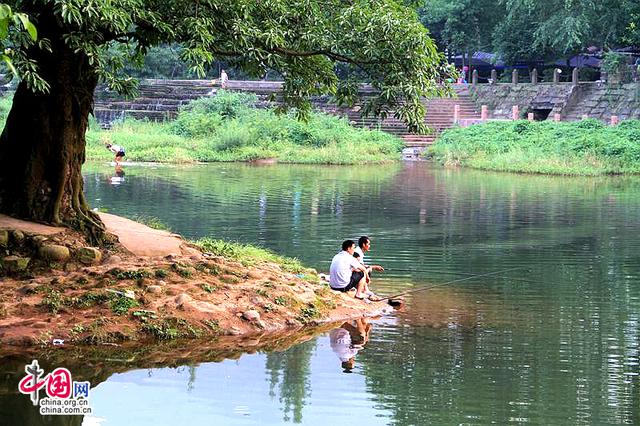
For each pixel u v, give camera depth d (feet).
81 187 46.34
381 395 31.73
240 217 76.28
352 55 47.32
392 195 96.63
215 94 173.27
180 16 43.42
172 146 143.02
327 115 166.09
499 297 48.49
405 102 46.52
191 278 42.88
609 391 32.83
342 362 35.83
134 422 28.71
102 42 41.88
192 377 33.50
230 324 40.01
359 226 73.26
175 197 88.74
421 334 40.60
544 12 167.84
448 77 54.75
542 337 40.24
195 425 28.55
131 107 174.29
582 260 60.29
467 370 35.06
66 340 37.04
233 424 28.71
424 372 34.68
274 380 33.37
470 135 152.15
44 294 39.73
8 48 38.22
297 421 29.09
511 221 78.13
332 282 47.57
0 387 31.68
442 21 196.65
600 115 158.61
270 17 46.21
